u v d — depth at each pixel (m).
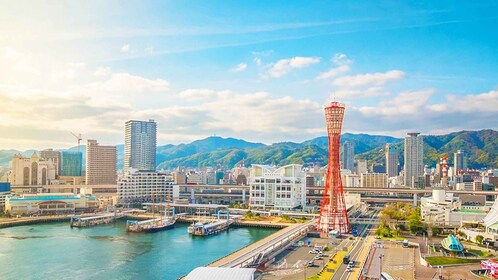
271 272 191.12
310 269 196.50
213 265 191.62
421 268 188.62
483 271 180.00
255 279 179.12
